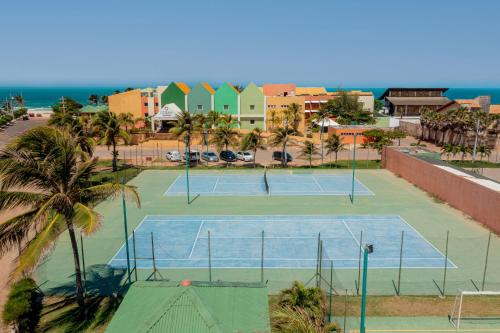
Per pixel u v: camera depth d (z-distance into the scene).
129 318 12.61
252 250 25.08
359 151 63.00
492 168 49.44
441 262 23.20
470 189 31.33
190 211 33.03
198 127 53.88
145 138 71.38
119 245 25.88
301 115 76.88
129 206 34.41
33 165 15.16
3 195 15.02
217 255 24.34
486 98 91.94
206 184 42.31
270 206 34.34
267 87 93.88
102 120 46.81
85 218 15.12
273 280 21.08
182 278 21.42
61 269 22.20
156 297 13.34
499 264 22.88
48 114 123.69
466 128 59.47
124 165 51.75
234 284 14.35
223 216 31.73
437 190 36.72
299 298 15.58
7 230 14.83
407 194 37.97
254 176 46.25
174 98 76.00
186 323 12.09
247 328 12.48
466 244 25.84
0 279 20.92
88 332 16.62
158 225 29.69
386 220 30.62
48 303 18.78
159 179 44.62
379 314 17.81
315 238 26.98
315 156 58.41
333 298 18.98
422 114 72.00
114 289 19.98
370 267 22.58
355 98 92.06
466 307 18.47
